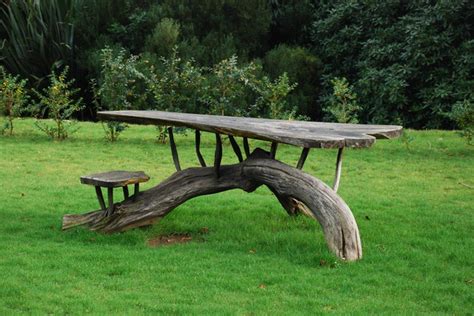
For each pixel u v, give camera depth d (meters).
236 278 6.52
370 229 8.34
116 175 7.95
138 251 7.34
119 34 20.59
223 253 7.32
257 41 21.78
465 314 5.89
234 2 21.03
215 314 5.66
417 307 6.00
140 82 17.91
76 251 7.26
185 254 7.25
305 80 21.17
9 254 7.13
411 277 6.73
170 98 15.38
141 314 5.67
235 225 8.43
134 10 20.92
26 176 11.26
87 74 20.30
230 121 7.82
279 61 20.81
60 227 8.23
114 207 7.99
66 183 10.85
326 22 21.23
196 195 7.98
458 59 19.03
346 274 6.70
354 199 10.10
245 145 8.03
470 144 14.30
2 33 21.19
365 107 20.20
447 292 6.38
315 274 6.68
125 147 13.94
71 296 6.02
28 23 20.12
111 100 14.75
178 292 6.18
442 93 18.83
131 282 6.41
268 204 9.70
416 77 19.53
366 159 13.23
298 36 22.83
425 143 15.04
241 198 10.11
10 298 5.93
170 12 20.75
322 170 12.21
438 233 8.25
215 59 20.19
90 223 8.05
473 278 6.74
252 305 5.90
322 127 7.65
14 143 14.05
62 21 20.52
